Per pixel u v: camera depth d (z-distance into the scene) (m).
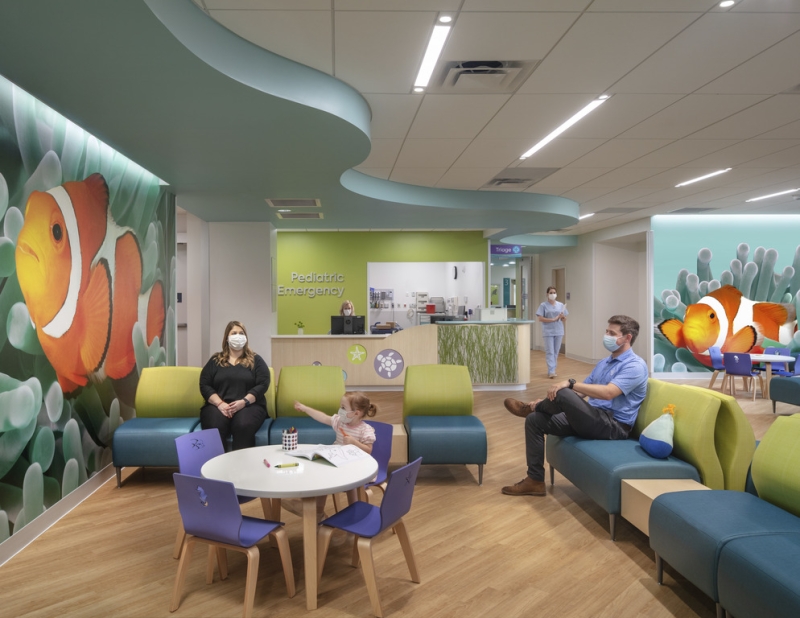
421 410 5.52
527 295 18.36
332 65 4.19
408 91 4.75
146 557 3.66
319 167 5.90
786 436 3.16
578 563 3.56
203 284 9.66
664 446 3.89
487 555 3.67
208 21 3.39
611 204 10.44
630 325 4.55
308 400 5.49
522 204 9.30
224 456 3.67
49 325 4.16
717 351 10.86
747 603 2.46
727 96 4.96
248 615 2.86
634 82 4.64
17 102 3.74
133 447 4.92
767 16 3.58
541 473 4.80
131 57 3.22
